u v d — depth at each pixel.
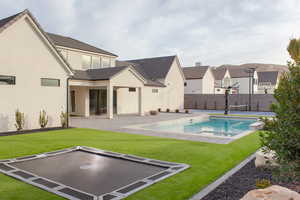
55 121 14.15
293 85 3.04
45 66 13.59
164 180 4.98
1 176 5.33
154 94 27.11
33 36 12.99
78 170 5.94
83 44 23.91
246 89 45.94
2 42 11.70
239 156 7.04
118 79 18.69
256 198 3.22
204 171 5.61
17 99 12.35
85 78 18.22
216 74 45.62
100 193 4.50
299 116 2.91
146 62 32.53
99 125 14.76
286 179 3.38
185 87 38.66
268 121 3.24
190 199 4.01
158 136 10.64
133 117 20.31
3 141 9.51
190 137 10.41
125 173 5.70
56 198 4.12
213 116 22.47
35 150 7.95
